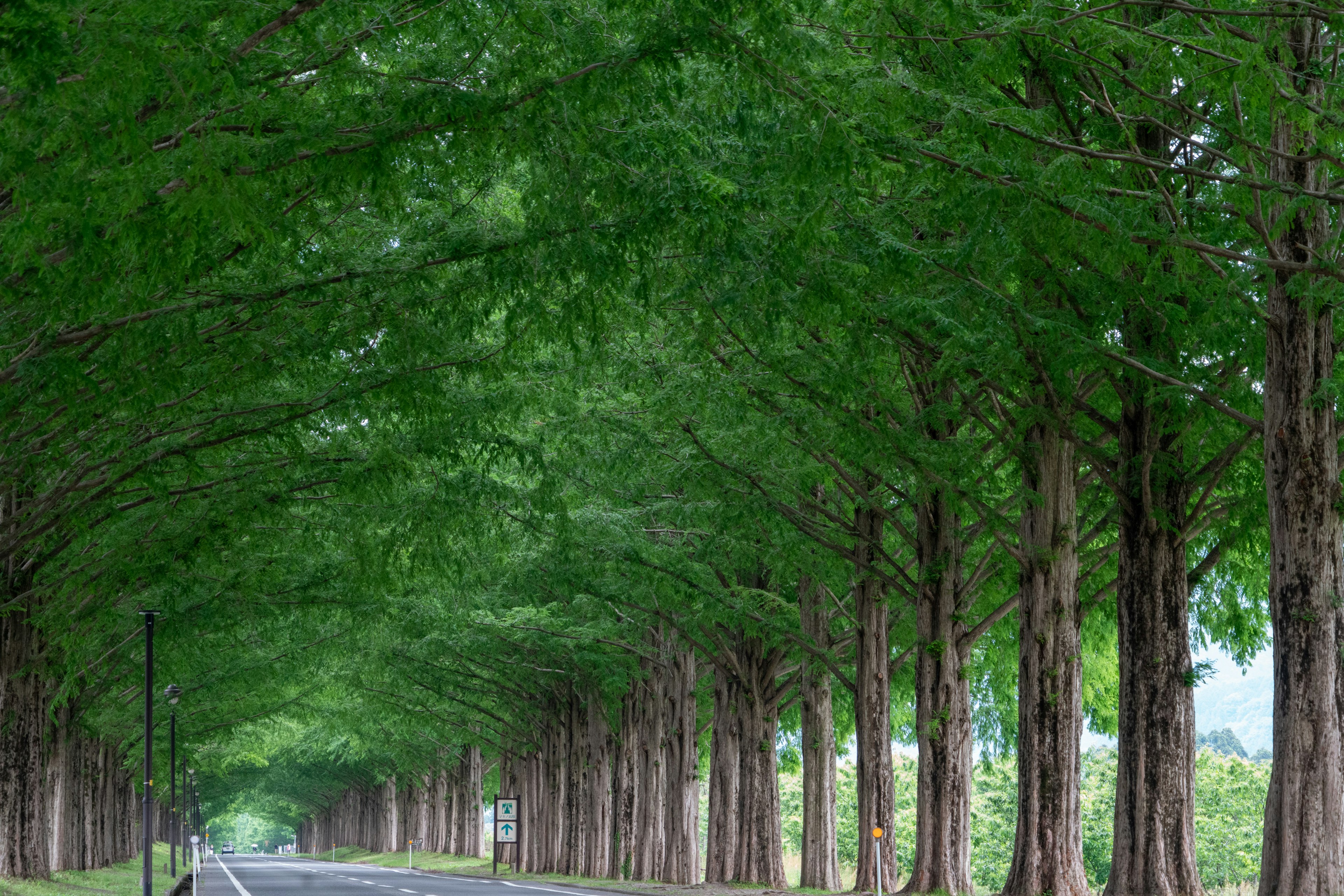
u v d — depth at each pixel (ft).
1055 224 44.27
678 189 38.75
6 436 48.11
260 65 35.17
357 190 42.16
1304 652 48.11
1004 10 41.73
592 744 162.40
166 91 29.91
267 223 38.42
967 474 64.28
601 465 80.53
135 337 42.96
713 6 33.99
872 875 87.92
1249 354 52.21
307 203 44.16
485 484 72.23
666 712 140.36
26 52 25.00
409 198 50.80
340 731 224.94
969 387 63.77
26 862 85.76
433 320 50.19
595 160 38.45
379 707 179.52
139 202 30.30
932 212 49.73
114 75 26.96
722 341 69.05
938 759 77.20
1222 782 261.03
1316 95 43.91
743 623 96.63
